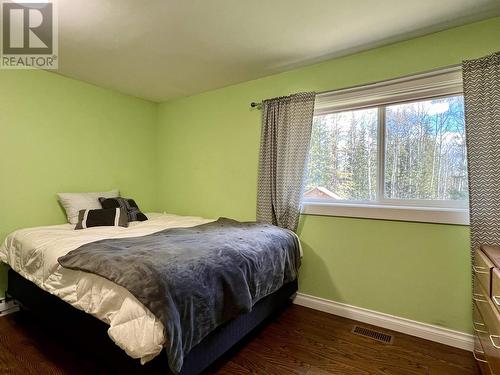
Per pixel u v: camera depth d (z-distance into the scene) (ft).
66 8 5.39
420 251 6.56
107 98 10.02
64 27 6.06
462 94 6.25
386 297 7.00
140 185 11.28
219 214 10.12
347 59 7.45
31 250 6.13
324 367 5.47
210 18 5.77
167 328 3.67
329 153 8.13
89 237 6.38
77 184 9.20
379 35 6.43
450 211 6.18
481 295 4.66
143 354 3.59
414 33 6.34
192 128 10.81
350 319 7.43
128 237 6.37
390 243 6.93
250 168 9.30
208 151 10.36
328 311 7.78
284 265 6.83
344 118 7.88
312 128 8.14
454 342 6.16
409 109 6.95
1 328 6.86
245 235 6.57
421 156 6.81
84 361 5.60
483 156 5.58
